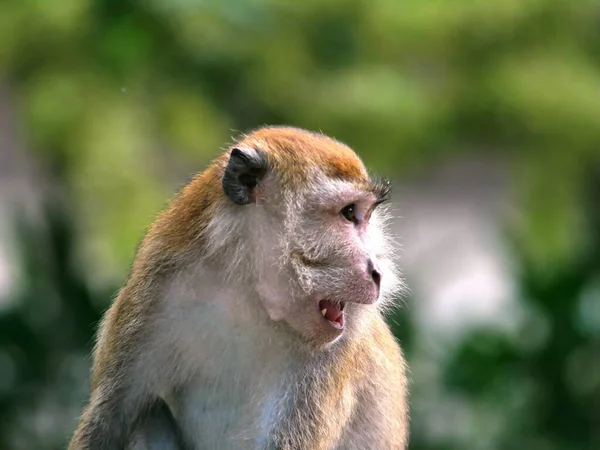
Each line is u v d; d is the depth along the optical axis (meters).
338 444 10.63
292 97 14.97
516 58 15.34
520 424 18.36
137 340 9.80
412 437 17.81
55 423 17.62
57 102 14.40
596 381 18.69
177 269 9.74
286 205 9.57
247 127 15.54
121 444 9.91
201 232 9.68
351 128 14.72
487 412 18.45
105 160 14.09
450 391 18.58
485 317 20.25
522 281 18.92
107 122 14.33
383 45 15.30
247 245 9.60
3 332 17.77
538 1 15.18
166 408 10.12
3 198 25.34
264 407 9.86
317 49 15.21
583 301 18.70
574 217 16.84
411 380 18.02
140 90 14.75
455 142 15.76
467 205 29.55
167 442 10.02
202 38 14.63
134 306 9.84
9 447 17.38
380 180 10.03
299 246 9.56
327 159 9.75
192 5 14.61
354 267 9.55
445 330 20.14
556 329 18.62
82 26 14.69
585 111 15.12
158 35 14.79
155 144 14.66
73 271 17.75
